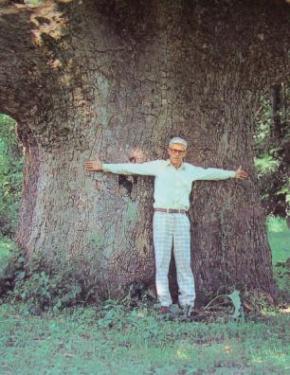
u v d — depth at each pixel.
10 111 7.51
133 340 6.07
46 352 5.67
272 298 7.78
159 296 7.01
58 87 7.23
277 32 7.46
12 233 14.73
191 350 5.80
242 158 7.84
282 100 17.27
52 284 7.18
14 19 7.01
